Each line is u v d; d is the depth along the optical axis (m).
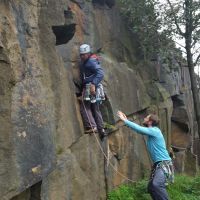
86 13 5.95
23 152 3.37
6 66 3.24
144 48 8.25
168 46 8.29
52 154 3.86
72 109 4.71
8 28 3.36
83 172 4.80
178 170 9.90
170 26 8.26
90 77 5.08
